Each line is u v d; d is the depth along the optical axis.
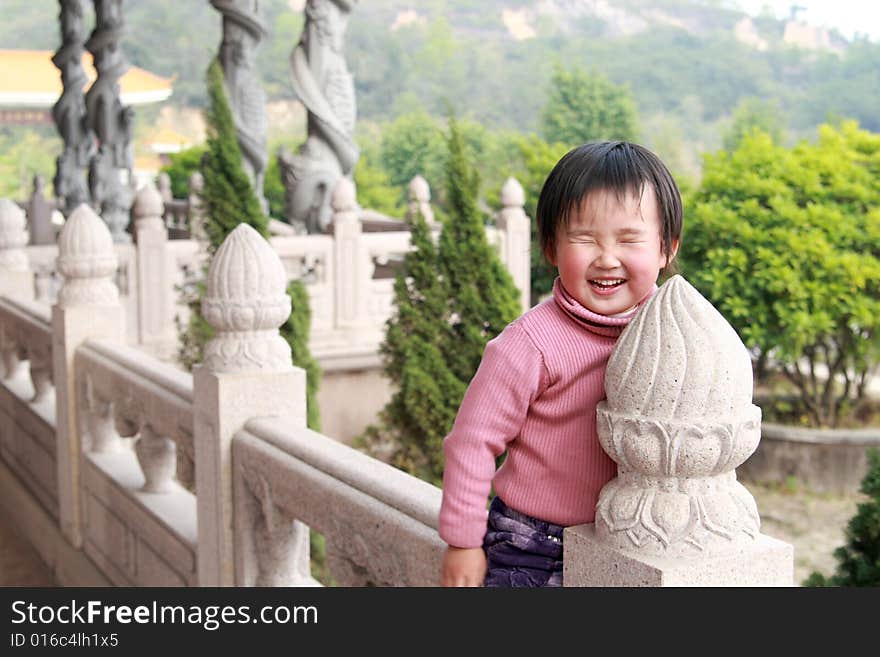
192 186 11.36
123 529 4.39
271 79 42.53
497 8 47.12
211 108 5.41
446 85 40.59
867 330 7.86
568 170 1.76
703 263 7.97
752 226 7.79
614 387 1.63
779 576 1.66
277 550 3.10
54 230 13.04
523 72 40.72
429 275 5.02
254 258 3.27
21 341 6.20
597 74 21.98
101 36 12.38
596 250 1.74
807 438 7.36
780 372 8.59
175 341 8.55
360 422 8.33
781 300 7.57
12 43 49.53
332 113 9.89
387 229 11.74
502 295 5.04
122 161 12.76
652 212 1.73
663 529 1.61
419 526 2.29
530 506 1.84
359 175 26.05
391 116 40.12
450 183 5.03
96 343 4.79
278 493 2.99
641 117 34.34
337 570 2.68
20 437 6.16
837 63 32.75
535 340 1.79
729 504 1.63
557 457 1.80
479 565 1.81
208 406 3.31
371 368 8.33
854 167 7.81
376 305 8.82
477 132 21.84
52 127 43.59
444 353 5.07
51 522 5.45
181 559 3.75
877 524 3.86
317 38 9.84
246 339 3.29
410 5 46.44
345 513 2.58
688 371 1.57
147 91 34.84
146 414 4.09
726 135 17.08
